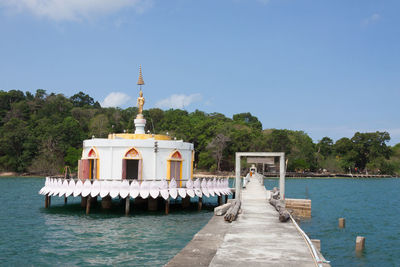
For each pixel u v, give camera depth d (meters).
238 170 34.94
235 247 14.70
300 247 14.70
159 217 34.09
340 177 151.62
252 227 19.17
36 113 157.38
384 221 38.50
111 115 158.38
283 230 18.33
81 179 38.84
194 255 14.23
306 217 39.53
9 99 163.00
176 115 148.38
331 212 45.38
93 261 20.69
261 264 12.30
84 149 39.88
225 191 40.50
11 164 122.50
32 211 38.66
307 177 142.25
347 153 165.38
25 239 25.73
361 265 22.16
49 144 122.19
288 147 133.62
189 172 40.59
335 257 23.86
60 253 22.25
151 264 20.11
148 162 37.38
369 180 136.38
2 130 127.75
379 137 166.38
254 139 133.12
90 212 36.88
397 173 165.12
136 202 41.06
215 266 12.07
